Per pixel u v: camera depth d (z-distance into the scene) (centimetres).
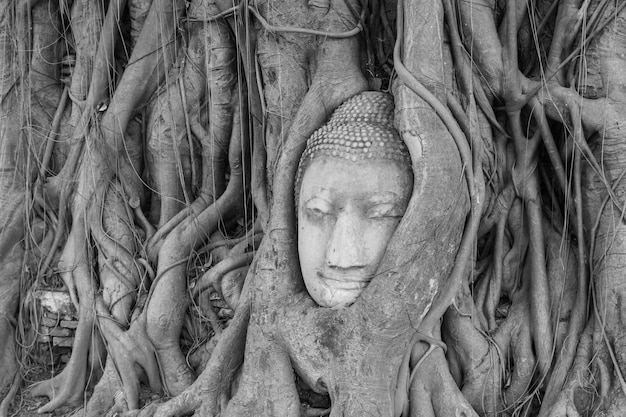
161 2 418
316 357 366
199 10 415
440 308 364
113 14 425
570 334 379
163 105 422
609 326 371
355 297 363
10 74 429
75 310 419
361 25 392
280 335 373
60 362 425
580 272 380
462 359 381
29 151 427
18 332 422
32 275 425
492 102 389
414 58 363
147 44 421
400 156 362
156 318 402
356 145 363
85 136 421
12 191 425
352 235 360
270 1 390
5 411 408
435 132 356
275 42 392
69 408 408
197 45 419
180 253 409
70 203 426
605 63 378
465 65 378
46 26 439
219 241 417
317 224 367
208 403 381
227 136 421
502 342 384
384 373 359
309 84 392
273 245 378
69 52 445
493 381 380
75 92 432
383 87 398
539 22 397
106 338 404
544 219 395
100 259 418
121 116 420
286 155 379
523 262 394
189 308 411
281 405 372
